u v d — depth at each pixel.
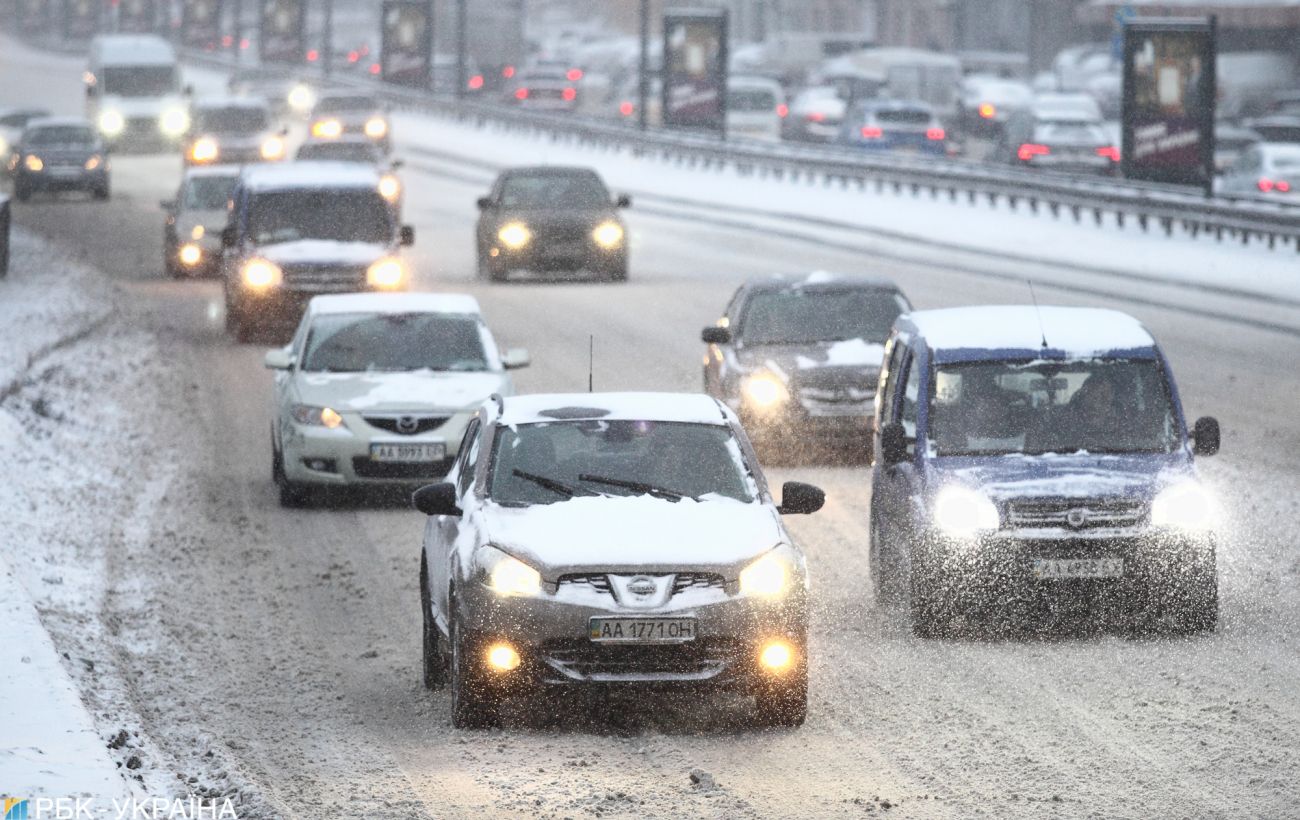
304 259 83.69
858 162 148.75
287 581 43.81
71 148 164.75
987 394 39.59
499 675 30.59
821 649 36.81
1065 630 38.06
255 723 32.25
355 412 52.28
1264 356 77.44
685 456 33.72
